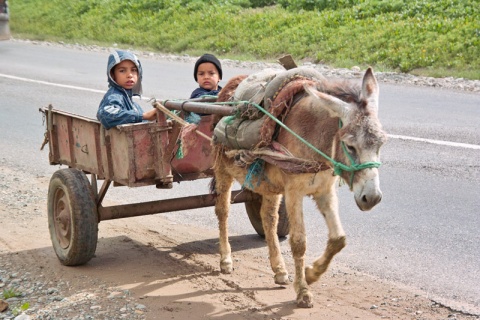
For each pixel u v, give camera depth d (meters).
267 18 25.67
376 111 5.15
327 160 5.50
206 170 7.23
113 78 7.28
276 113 5.88
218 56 23.28
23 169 11.56
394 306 5.96
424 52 19.12
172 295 6.36
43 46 28.61
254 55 23.06
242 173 6.52
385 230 7.97
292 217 5.88
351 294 6.27
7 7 30.94
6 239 8.22
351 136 5.08
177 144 6.75
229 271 6.94
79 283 6.76
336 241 5.84
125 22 30.09
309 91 5.29
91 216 6.97
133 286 6.62
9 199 9.88
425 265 6.92
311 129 5.59
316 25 23.47
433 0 22.88
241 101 6.29
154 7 30.95
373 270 6.86
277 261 6.61
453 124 12.73
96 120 7.06
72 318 5.91
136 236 8.29
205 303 6.14
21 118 15.28
